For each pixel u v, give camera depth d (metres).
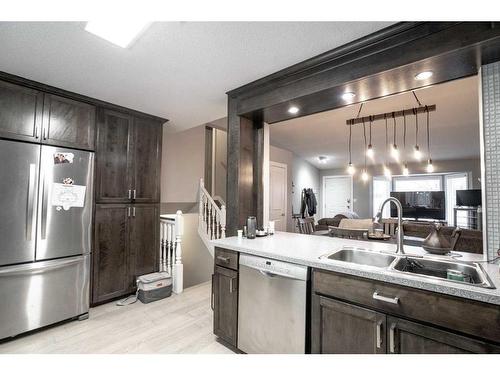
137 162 3.11
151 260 3.22
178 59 1.89
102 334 2.21
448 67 1.53
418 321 1.18
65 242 2.36
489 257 1.48
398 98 3.46
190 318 2.52
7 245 2.04
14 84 2.15
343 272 1.41
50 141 2.34
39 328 2.25
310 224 4.30
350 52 1.69
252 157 2.65
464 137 4.98
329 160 7.71
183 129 3.98
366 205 7.82
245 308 1.89
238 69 2.04
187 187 4.57
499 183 1.46
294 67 1.96
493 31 1.25
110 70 2.07
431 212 6.46
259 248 1.89
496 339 1.00
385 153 6.39
